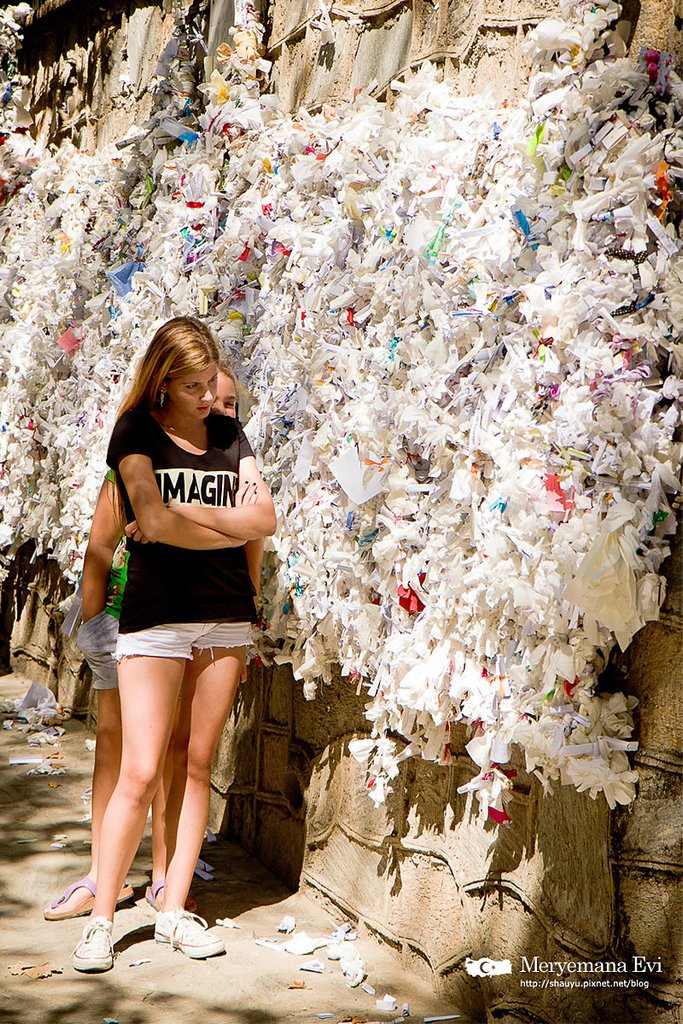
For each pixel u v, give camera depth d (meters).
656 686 2.54
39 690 6.57
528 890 2.89
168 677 3.39
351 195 3.53
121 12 6.46
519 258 2.77
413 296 3.21
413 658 3.14
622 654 2.64
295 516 3.85
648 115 2.53
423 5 3.64
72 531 5.65
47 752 5.76
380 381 3.37
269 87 4.64
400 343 3.26
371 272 3.47
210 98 4.70
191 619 3.39
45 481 6.34
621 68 2.55
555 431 2.60
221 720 3.52
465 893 3.15
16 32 7.70
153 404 3.46
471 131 3.09
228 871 4.31
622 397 2.48
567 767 2.56
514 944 2.93
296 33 4.42
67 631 3.87
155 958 3.43
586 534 2.50
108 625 3.67
